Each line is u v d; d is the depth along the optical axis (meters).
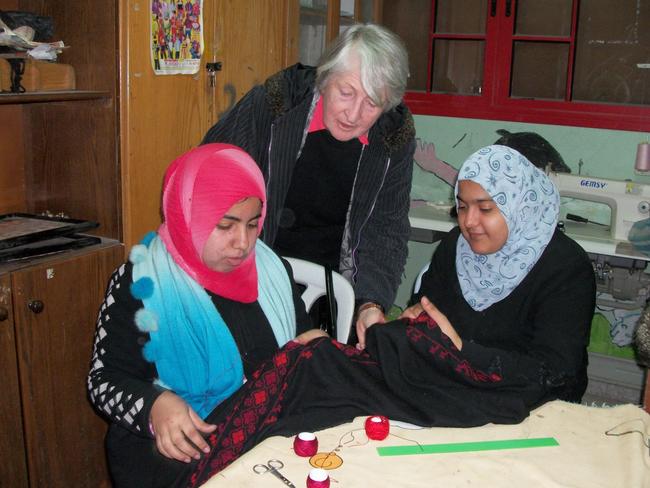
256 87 1.92
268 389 1.34
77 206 2.16
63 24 2.03
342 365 1.36
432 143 3.37
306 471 1.12
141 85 2.07
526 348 1.66
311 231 2.01
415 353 1.36
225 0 2.38
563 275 1.65
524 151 3.22
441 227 2.96
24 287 1.85
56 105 2.11
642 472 1.14
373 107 1.74
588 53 3.09
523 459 1.18
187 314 1.45
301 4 2.82
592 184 2.75
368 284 1.98
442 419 1.28
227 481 1.08
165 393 1.31
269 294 1.60
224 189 1.42
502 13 3.15
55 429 2.00
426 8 3.31
